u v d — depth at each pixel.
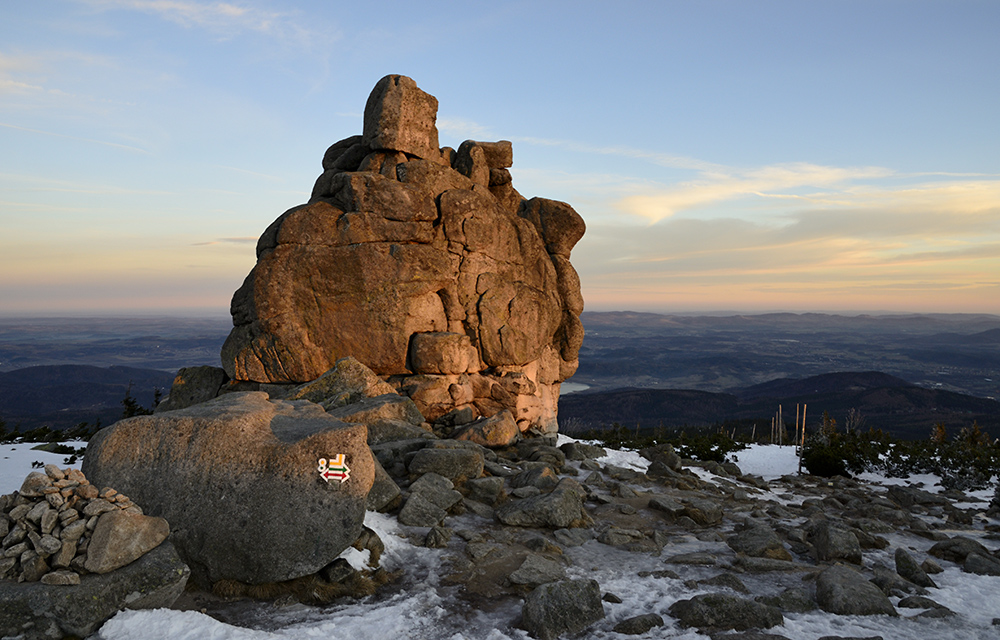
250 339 20.27
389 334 19.27
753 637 7.38
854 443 33.28
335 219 19.48
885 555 11.70
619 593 8.77
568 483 13.05
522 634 7.34
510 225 22.33
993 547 12.98
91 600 6.62
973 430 39.03
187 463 8.34
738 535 11.77
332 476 8.33
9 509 7.10
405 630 7.35
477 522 11.51
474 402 19.97
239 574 7.98
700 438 40.81
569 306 24.91
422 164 20.64
